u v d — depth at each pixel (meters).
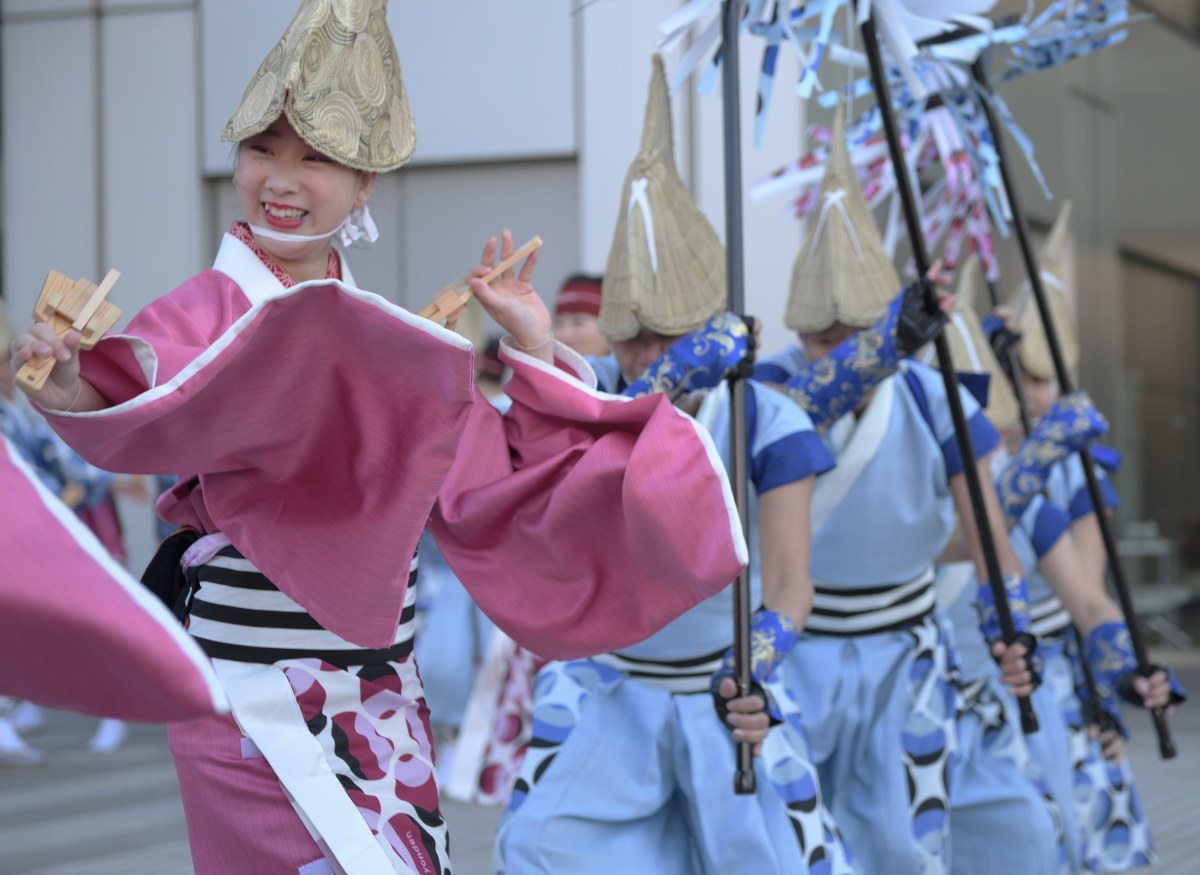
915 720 4.09
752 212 10.18
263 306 2.24
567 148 11.52
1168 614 16.88
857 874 3.69
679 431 2.64
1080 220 14.59
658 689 3.63
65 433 2.31
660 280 3.59
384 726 2.66
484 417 2.96
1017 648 4.01
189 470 2.46
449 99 11.70
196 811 2.63
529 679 7.78
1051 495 5.19
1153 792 8.14
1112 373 15.73
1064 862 4.91
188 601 2.64
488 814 7.42
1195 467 17.83
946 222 5.32
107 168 12.64
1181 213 16.84
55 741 10.15
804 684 4.09
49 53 12.70
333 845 2.52
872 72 3.86
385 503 2.45
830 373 3.87
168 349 2.34
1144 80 15.96
